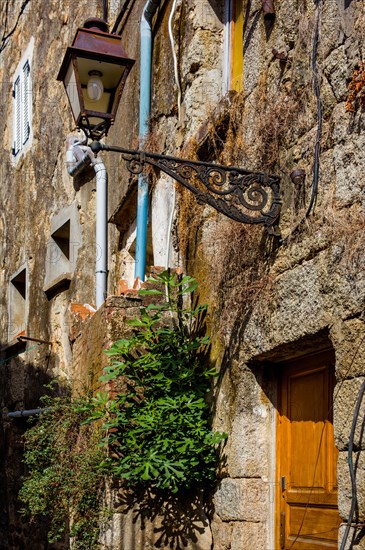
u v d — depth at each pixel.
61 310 10.09
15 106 12.77
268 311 4.99
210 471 5.57
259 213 5.17
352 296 4.18
